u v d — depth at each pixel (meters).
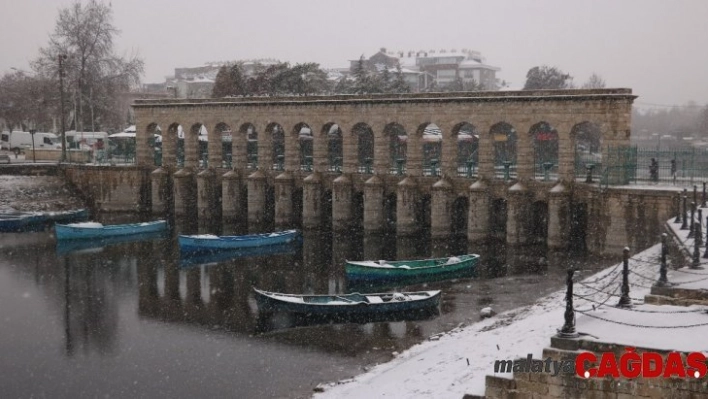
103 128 151.00
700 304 32.16
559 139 81.69
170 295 67.88
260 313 61.22
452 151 90.25
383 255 85.06
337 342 53.38
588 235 78.50
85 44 136.12
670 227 52.41
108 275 76.06
